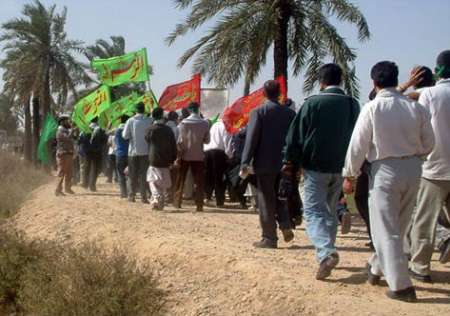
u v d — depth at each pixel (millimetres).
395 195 5973
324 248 6648
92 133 16234
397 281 5996
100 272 7363
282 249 8430
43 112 35062
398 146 5934
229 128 13211
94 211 11906
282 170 7938
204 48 17531
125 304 7043
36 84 34031
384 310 5805
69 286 7324
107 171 19531
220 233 9781
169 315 7066
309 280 6797
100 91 16250
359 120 6047
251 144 8164
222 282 7309
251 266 7344
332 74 6930
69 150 15000
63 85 35406
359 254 8266
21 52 34344
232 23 17109
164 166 12289
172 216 11539
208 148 13602
